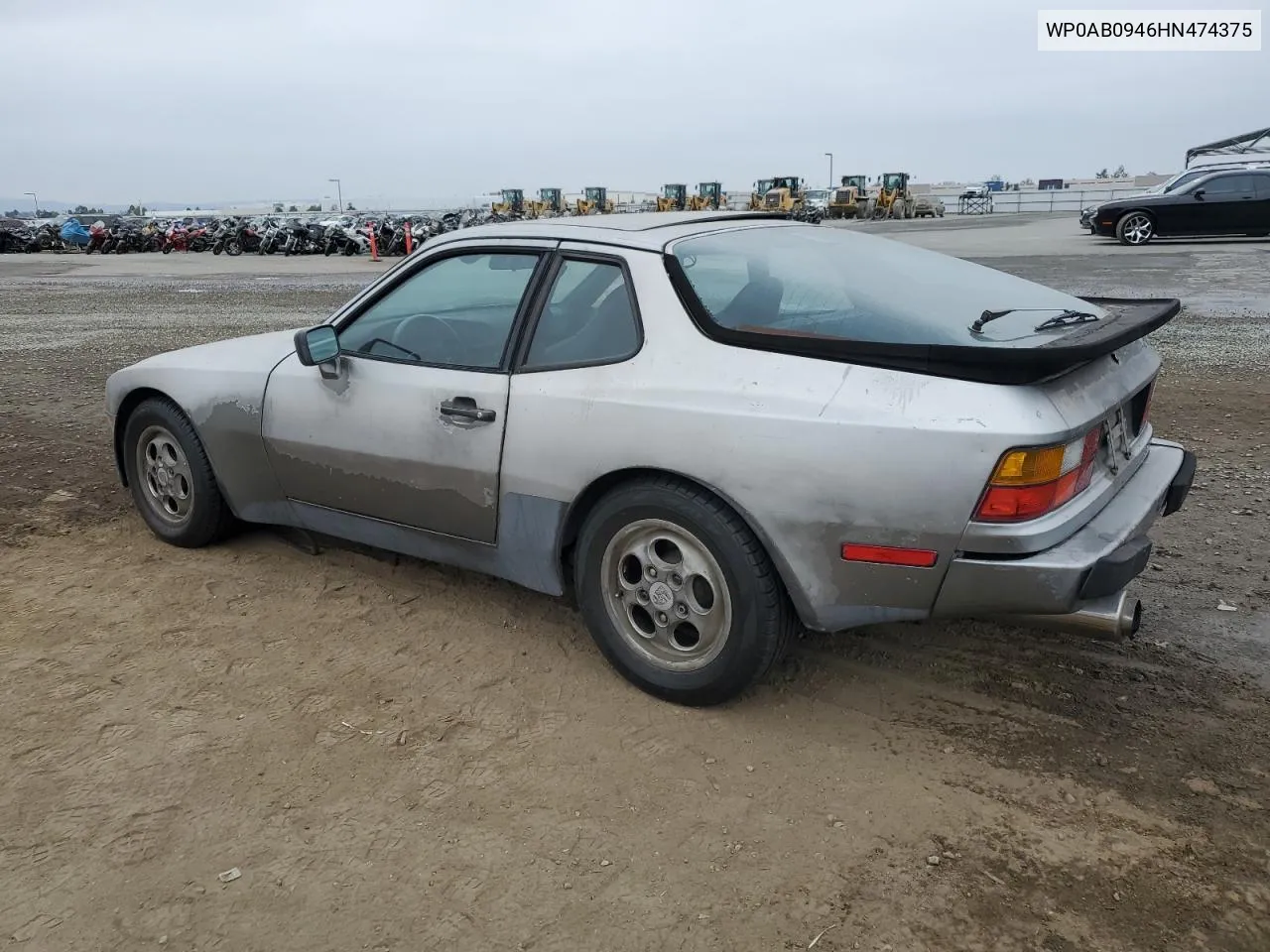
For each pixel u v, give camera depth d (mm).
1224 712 3035
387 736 2930
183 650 3455
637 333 3014
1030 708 3074
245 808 2594
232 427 4012
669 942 2145
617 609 3164
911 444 2551
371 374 3582
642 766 2787
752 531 2824
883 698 3143
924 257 3684
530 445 3168
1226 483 5160
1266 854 2408
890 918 2211
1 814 2566
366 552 4324
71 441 6352
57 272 24578
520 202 59750
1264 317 10758
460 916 2223
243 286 18859
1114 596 2727
